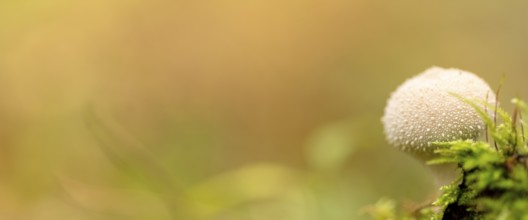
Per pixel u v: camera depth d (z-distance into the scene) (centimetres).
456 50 962
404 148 228
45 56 830
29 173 676
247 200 555
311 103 955
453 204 183
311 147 551
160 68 943
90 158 679
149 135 823
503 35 972
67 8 883
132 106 882
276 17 1010
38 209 632
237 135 938
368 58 955
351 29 1009
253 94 975
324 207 503
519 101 173
